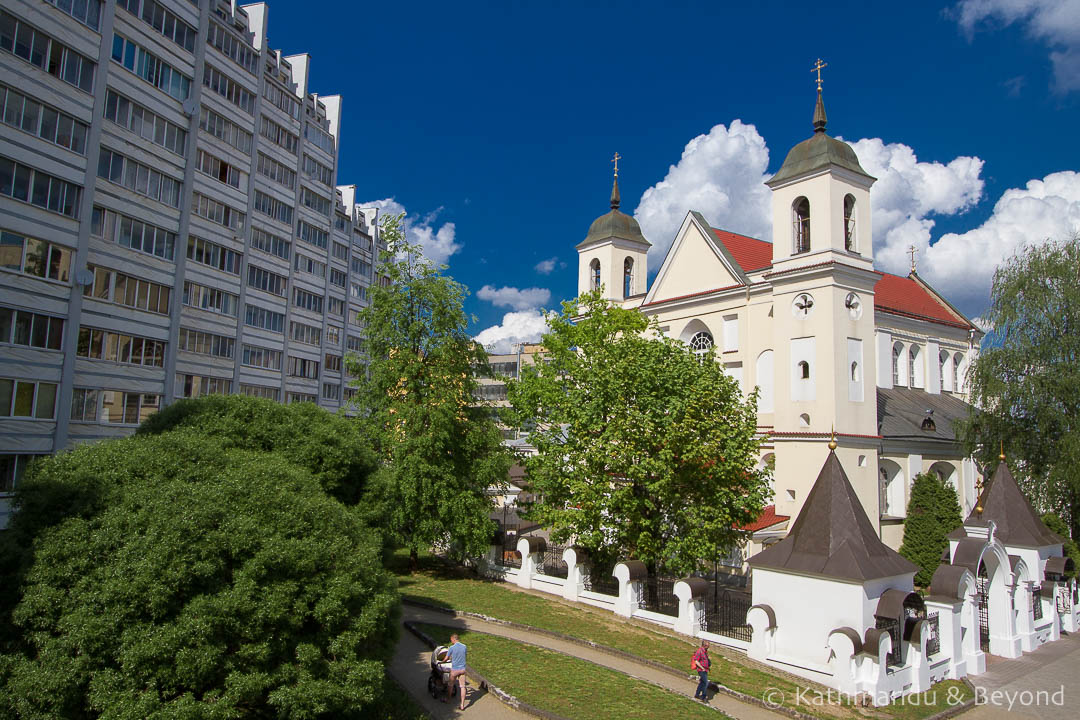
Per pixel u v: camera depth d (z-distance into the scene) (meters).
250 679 12.15
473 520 29.69
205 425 20.20
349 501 22.75
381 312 31.86
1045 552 28.03
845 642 18.59
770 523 34.56
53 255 32.38
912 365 47.84
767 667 20.22
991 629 25.38
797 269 36.62
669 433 25.22
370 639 14.58
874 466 36.00
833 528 20.52
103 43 34.22
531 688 17.91
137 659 11.28
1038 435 35.78
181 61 40.78
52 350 32.53
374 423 31.69
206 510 12.98
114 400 36.75
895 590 19.64
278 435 21.25
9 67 30.11
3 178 30.12
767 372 39.81
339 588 13.49
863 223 37.44
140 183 38.25
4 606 12.12
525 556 29.23
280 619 12.84
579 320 45.47
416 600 26.55
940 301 53.50
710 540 26.00
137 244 38.09
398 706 16.34
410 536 30.78
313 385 63.38
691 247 44.88
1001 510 28.62
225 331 47.03
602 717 16.31
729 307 41.94
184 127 41.22
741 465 26.28
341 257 71.31
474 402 32.50
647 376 26.80
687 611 22.75
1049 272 37.00
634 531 26.39
